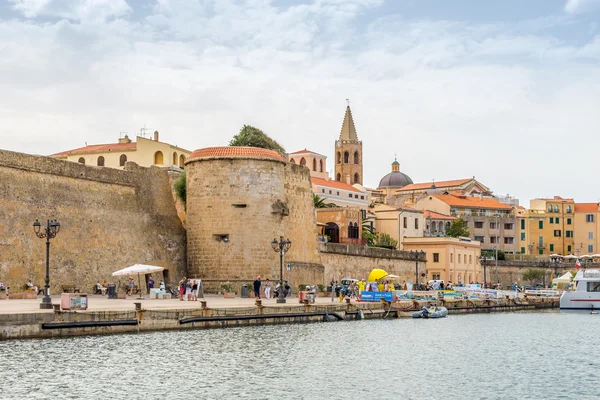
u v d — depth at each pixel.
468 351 49.03
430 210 179.62
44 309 46.94
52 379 34.88
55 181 69.06
